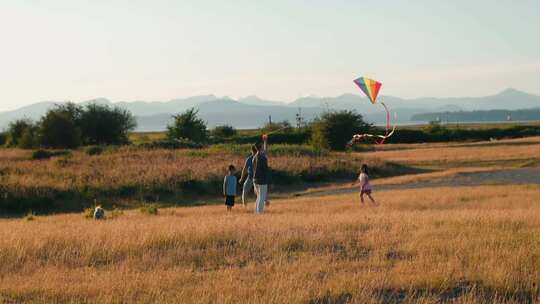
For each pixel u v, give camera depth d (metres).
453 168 77.38
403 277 12.04
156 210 30.89
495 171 67.06
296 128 142.88
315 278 12.05
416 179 60.00
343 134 110.88
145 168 58.22
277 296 10.57
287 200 41.12
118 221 24.75
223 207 35.38
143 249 15.45
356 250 15.24
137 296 11.07
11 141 121.19
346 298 10.96
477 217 20.75
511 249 14.62
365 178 33.88
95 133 123.31
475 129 167.88
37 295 11.25
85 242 16.12
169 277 12.34
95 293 11.26
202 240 16.47
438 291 11.56
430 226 18.88
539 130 166.38
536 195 37.78
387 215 23.30
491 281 11.75
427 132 159.38
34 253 15.05
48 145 109.88
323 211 29.41
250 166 31.12
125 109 129.50
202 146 92.69
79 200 44.78
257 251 15.25
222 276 12.49
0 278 12.70
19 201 41.53
